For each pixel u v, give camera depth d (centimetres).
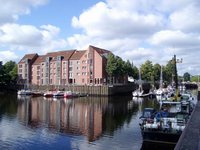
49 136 3419
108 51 13438
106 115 5216
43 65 14362
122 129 3822
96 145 2992
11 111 5838
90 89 11119
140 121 4462
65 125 4156
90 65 12394
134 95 10081
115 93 11200
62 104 7488
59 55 13925
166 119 2762
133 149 2842
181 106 3316
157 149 2661
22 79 15075
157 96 10019
